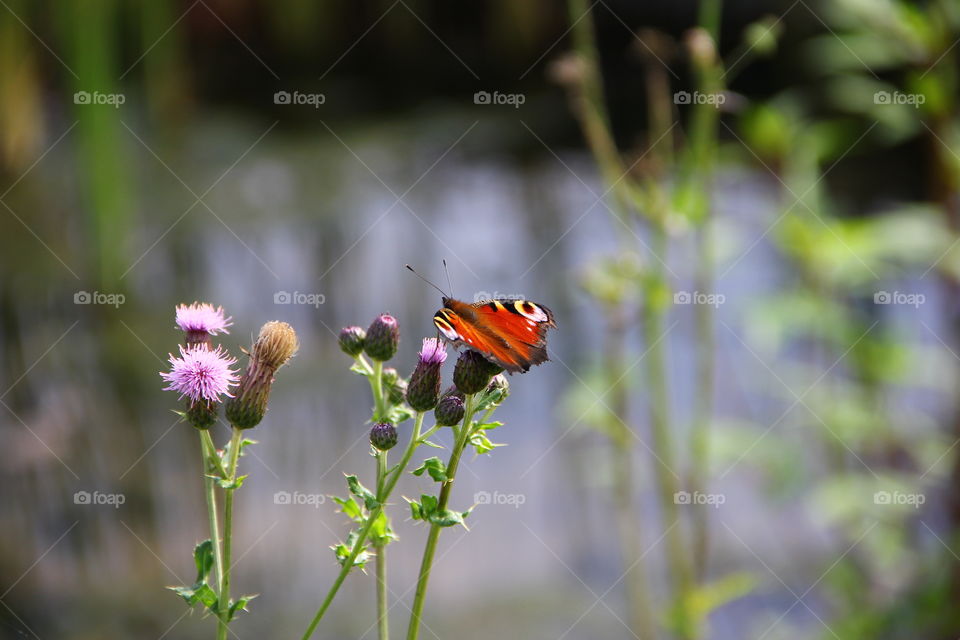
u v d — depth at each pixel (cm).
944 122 561
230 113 1656
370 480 719
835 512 533
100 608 616
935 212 612
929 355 629
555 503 719
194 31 1644
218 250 1139
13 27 1264
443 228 1185
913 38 539
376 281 1038
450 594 643
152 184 1330
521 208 1243
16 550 654
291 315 973
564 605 625
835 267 577
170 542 677
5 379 864
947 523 610
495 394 267
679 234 540
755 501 715
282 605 631
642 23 1577
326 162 1445
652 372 550
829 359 651
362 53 1734
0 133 1281
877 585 590
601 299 561
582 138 1512
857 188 1142
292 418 808
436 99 1728
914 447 589
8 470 739
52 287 1030
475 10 1714
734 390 757
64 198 1240
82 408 828
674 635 570
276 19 1677
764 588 630
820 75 1238
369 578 666
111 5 1099
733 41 1459
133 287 1045
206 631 608
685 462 637
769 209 706
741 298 856
